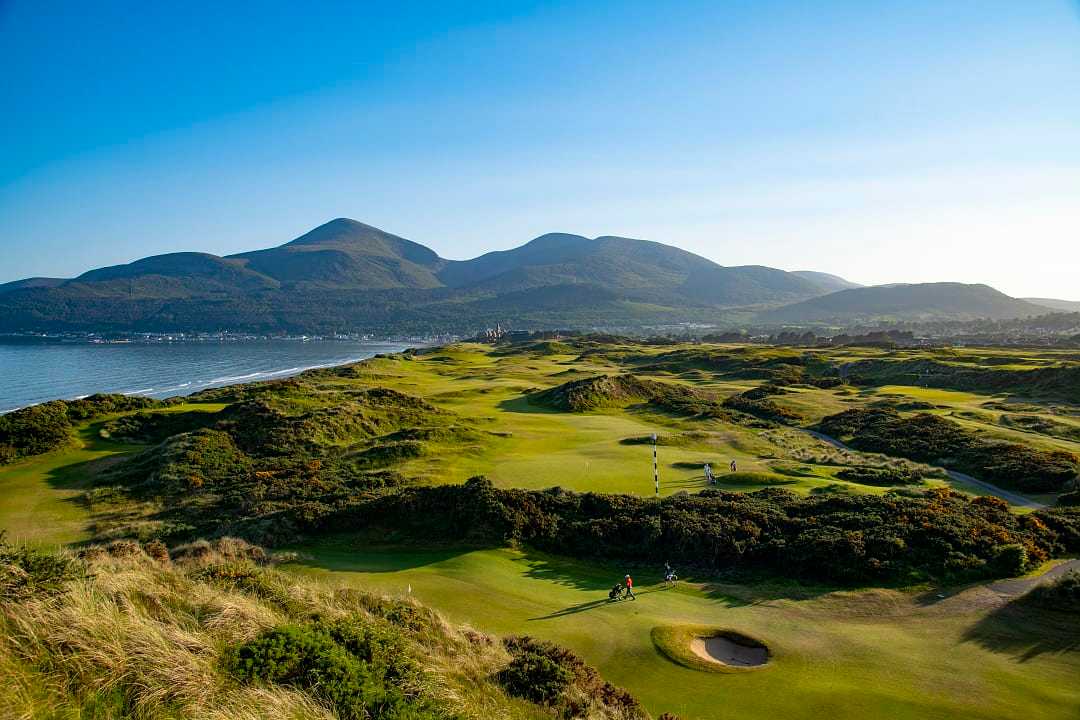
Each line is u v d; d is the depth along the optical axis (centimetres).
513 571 2659
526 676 1423
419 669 1121
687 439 5359
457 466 4391
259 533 3162
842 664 1788
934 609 2178
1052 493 3728
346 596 1717
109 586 1081
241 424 5138
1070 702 1550
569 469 4219
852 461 4650
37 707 698
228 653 967
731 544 2772
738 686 1672
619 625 2052
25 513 3644
